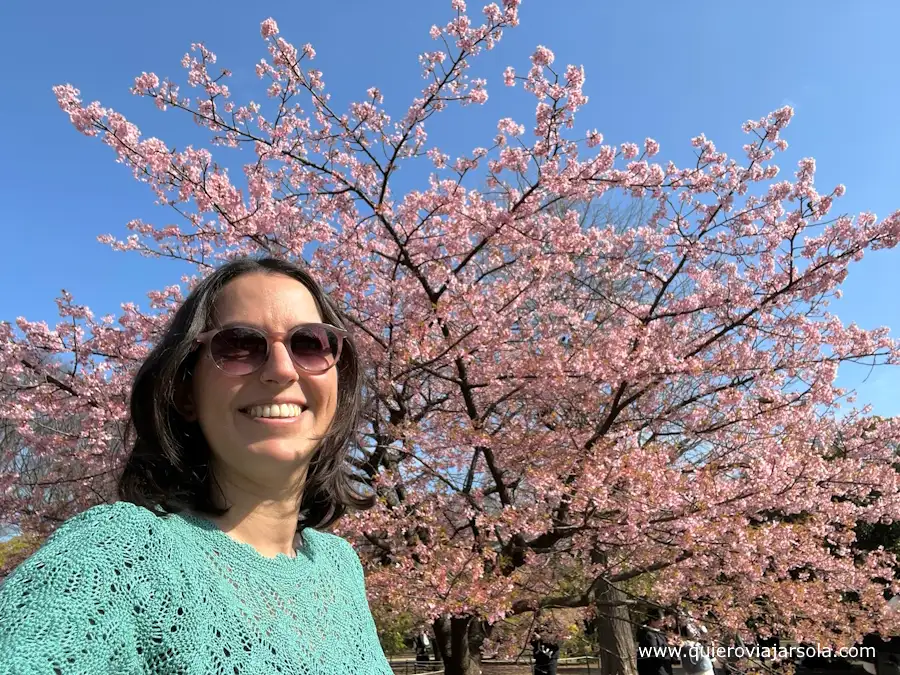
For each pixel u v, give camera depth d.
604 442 4.85
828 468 5.86
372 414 4.80
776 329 5.82
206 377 1.09
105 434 5.29
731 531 5.02
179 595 0.80
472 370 5.75
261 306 1.14
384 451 5.66
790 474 5.30
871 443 6.79
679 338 6.18
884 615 6.09
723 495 5.15
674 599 5.89
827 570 6.39
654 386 5.48
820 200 5.33
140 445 1.10
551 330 6.24
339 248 5.52
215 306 1.15
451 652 5.69
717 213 5.62
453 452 6.20
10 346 5.36
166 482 1.06
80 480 5.38
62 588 0.71
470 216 5.36
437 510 5.75
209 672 0.78
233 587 0.91
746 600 5.91
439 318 5.00
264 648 0.87
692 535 4.80
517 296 5.17
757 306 5.32
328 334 1.21
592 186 5.39
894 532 9.66
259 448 1.05
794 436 5.85
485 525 4.85
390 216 5.20
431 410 6.15
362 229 5.61
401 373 5.18
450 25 4.76
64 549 0.76
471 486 6.13
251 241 5.19
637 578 6.88
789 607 5.71
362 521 4.61
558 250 5.41
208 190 4.67
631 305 6.45
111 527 0.81
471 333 5.07
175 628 0.77
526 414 6.66
